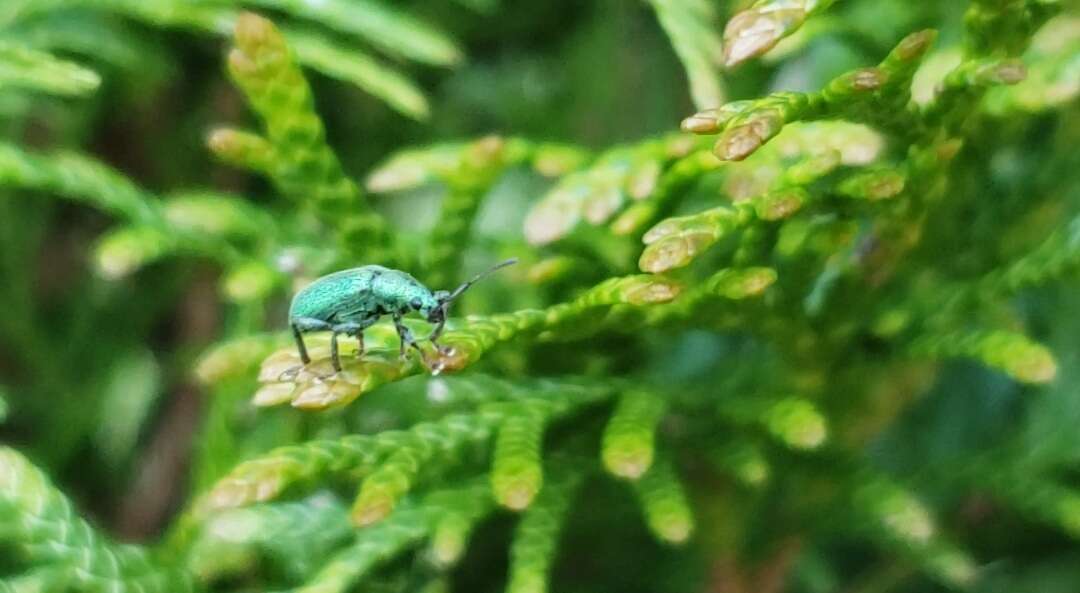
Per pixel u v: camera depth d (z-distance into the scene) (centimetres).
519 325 9
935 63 10
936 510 12
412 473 9
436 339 9
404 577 10
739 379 10
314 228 11
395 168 10
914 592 12
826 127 10
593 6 13
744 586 11
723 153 8
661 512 9
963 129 9
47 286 13
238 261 10
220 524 10
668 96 13
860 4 12
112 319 13
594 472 10
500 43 14
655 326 9
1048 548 12
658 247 8
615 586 12
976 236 10
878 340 10
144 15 11
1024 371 9
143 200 10
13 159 10
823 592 12
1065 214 11
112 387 13
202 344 13
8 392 12
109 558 9
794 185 9
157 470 13
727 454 10
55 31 11
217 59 13
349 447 9
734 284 9
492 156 10
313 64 11
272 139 9
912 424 12
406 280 9
